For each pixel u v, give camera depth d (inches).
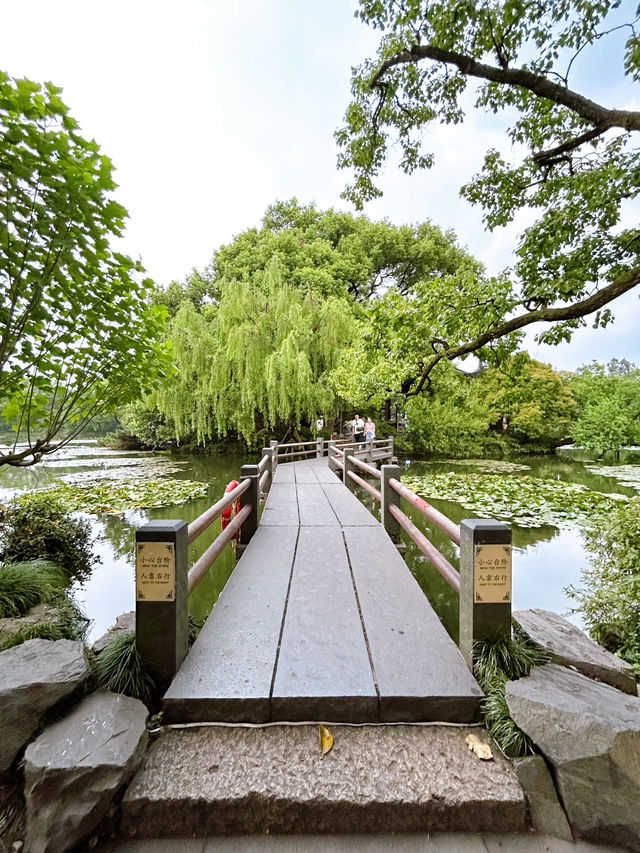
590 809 43.5
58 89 80.3
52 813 41.3
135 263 111.3
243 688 58.5
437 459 682.8
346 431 591.2
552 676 58.1
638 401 658.8
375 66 198.4
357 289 724.0
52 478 425.7
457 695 57.4
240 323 465.7
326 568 111.6
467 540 66.9
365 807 44.9
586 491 341.7
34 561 156.7
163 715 55.9
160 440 783.7
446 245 769.6
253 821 44.8
